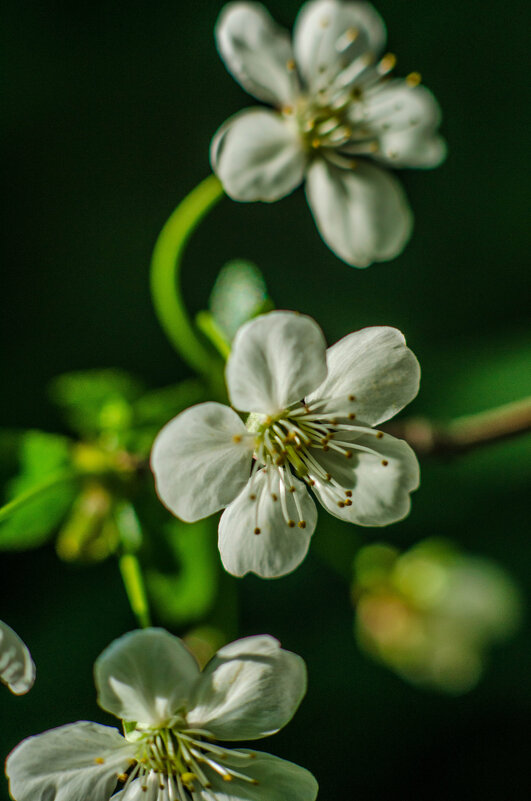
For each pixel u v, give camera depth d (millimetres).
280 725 258
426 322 345
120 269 342
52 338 337
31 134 345
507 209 352
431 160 305
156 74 349
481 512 331
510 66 356
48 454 284
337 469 265
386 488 264
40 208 343
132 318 340
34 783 256
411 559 323
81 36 347
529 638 336
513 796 333
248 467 262
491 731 337
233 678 257
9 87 344
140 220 345
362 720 332
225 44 292
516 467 323
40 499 282
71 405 288
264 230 345
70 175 345
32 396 332
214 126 348
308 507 264
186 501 259
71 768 258
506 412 277
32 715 310
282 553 263
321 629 328
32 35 345
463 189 353
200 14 349
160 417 287
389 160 303
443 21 355
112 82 348
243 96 348
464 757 335
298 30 302
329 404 263
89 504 282
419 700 335
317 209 295
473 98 355
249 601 326
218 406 259
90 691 311
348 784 330
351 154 301
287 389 259
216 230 345
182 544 285
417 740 334
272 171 290
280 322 254
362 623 321
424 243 350
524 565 331
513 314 348
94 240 343
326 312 342
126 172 347
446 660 323
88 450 284
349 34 300
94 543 281
